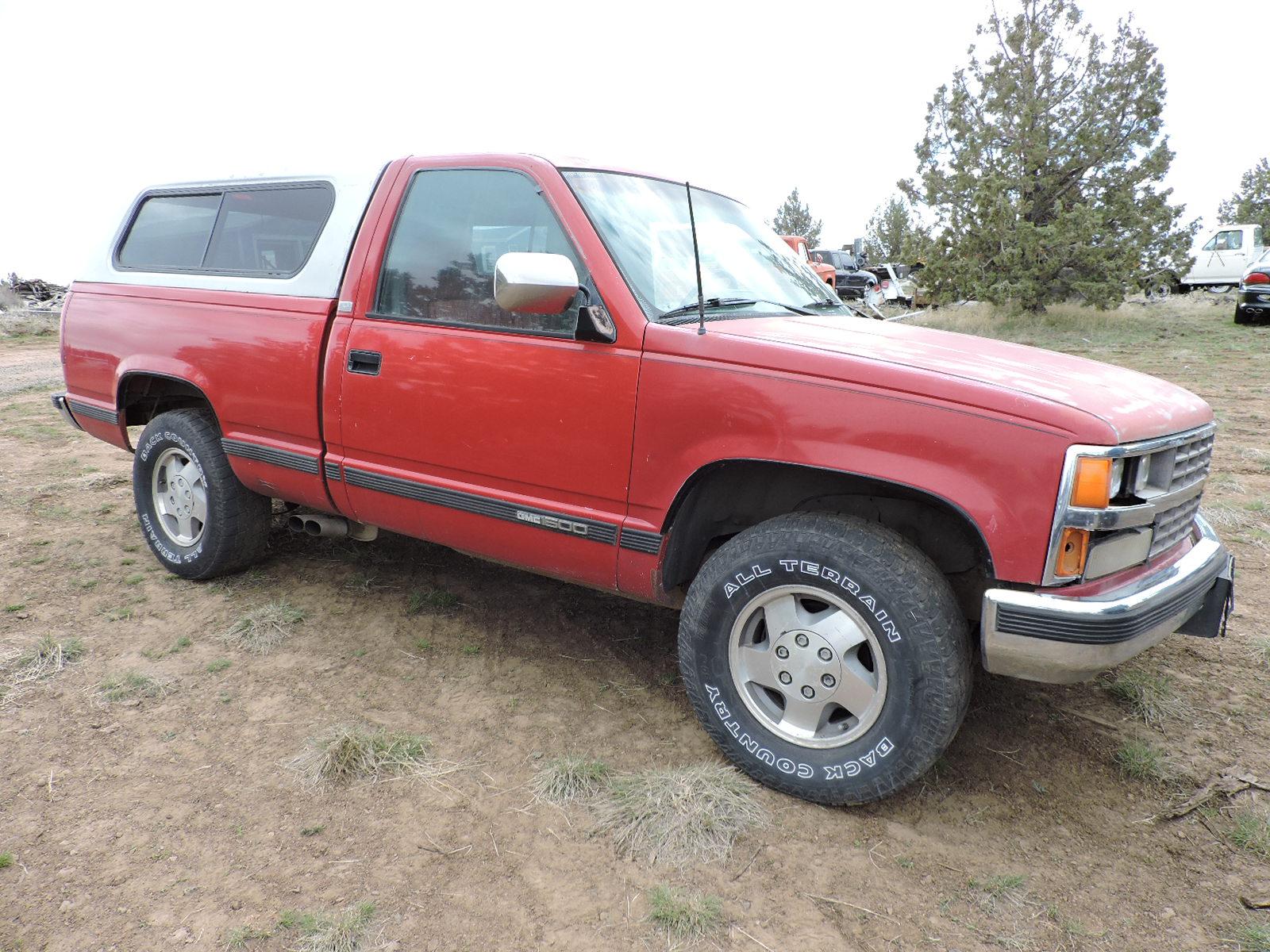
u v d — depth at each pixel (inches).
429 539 131.8
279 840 95.3
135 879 88.9
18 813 98.4
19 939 81.0
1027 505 86.9
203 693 125.9
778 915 85.8
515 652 140.5
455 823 98.7
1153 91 614.9
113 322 163.3
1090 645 86.7
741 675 105.1
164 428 159.5
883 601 93.4
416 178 128.8
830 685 99.0
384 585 165.5
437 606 156.3
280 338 137.7
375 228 130.6
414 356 123.3
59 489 227.3
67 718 118.3
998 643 90.0
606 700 126.4
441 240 124.2
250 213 149.3
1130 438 88.1
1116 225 633.0
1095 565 89.0
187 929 82.6
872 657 98.0
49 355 575.5
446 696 126.8
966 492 88.9
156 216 166.9
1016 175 647.8
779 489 111.3
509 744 114.5
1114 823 100.6
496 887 88.9
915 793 105.3
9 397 381.1
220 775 106.5
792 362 97.2
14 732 114.6
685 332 103.9
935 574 94.7
